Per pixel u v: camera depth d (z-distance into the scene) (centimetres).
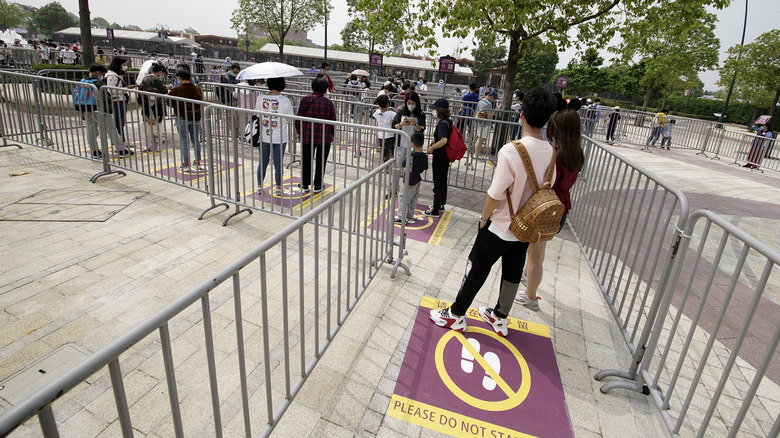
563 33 862
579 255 480
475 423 241
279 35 2734
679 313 229
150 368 259
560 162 292
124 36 5144
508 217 273
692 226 229
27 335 279
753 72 2677
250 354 278
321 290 358
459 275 412
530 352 307
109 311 310
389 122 721
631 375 276
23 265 361
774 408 271
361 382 264
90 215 473
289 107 544
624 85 4175
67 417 223
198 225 470
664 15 772
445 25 808
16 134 694
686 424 252
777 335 162
